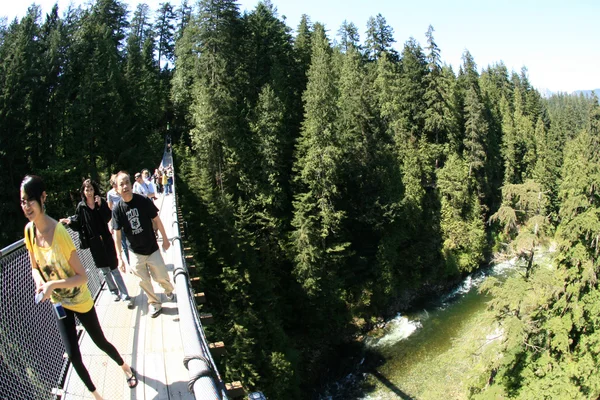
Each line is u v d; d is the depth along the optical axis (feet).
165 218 58.49
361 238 118.93
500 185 170.50
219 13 118.42
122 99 122.52
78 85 115.34
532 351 61.41
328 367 88.74
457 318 103.24
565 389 56.08
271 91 114.21
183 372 18.31
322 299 98.63
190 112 134.31
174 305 24.85
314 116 105.60
